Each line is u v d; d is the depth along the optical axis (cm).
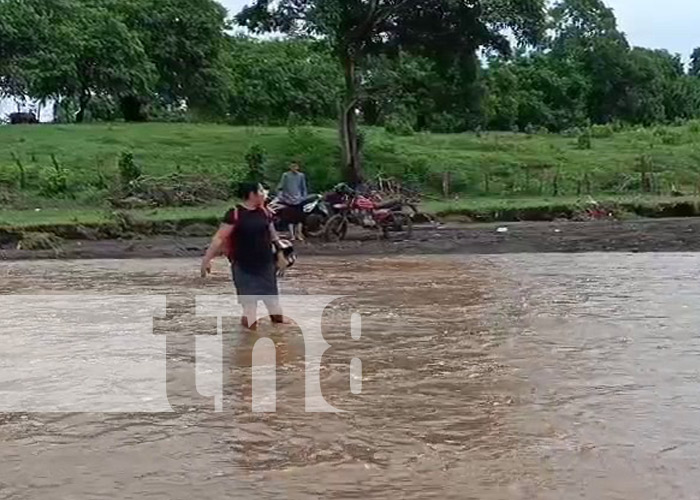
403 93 3762
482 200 3177
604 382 781
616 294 1325
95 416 694
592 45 7256
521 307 1205
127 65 5325
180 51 5778
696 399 721
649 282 1469
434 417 680
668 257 1894
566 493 518
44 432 654
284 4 3123
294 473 560
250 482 544
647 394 738
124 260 1908
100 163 3328
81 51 5116
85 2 5581
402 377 808
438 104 5269
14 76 4922
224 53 6119
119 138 3800
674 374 807
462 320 1105
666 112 7844
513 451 596
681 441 613
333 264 1792
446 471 560
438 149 3916
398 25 3253
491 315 1141
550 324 1069
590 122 7038
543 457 584
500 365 852
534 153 3953
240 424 669
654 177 3562
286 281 1509
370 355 902
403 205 2394
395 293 1354
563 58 7369
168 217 2452
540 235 2297
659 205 2923
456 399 731
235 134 3956
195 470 568
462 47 3309
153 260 1906
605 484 533
